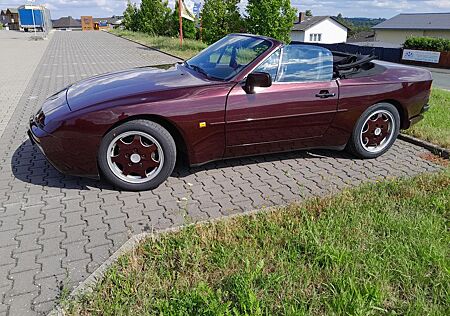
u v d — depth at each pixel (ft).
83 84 13.71
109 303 7.06
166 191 12.17
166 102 11.44
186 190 12.25
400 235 9.32
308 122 13.53
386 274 7.91
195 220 10.39
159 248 8.54
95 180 12.67
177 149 12.84
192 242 8.76
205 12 63.26
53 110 11.83
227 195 12.00
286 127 13.24
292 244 8.87
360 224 9.68
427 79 15.58
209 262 8.21
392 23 181.47
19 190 11.96
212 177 13.26
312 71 13.44
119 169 11.82
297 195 12.09
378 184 12.25
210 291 7.18
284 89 12.84
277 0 51.67
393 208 10.76
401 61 97.40
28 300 7.41
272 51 12.92
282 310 6.98
